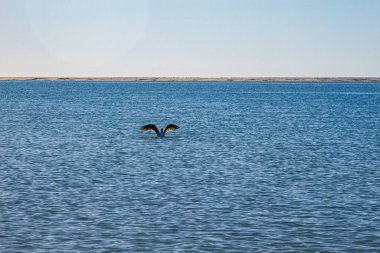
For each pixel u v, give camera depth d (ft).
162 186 113.39
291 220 86.94
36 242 75.56
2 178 121.19
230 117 336.70
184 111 401.29
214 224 84.48
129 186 113.19
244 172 131.64
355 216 89.45
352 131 246.47
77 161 148.05
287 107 461.78
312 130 250.78
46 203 97.09
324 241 76.74
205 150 173.17
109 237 77.97
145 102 543.80
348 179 122.93
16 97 643.45
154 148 177.37
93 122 291.79
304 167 140.05
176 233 80.02
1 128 250.57
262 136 220.23
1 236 77.92
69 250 72.54
